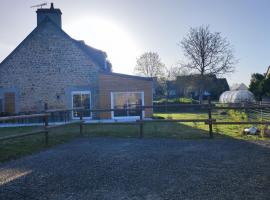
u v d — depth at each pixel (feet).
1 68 71.10
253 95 124.36
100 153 25.80
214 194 14.64
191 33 138.41
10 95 70.90
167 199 14.15
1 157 25.09
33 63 70.85
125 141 33.19
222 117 70.28
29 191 15.84
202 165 20.62
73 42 70.49
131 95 67.15
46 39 70.95
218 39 136.26
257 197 14.12
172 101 129.08
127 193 15.12
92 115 69.00
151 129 44.24
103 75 67.87
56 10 73.26
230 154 24.29
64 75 70.64
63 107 70.38
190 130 42.27
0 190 16.15
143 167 20.33
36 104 70.64
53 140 34.68
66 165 21.48
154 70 189.06
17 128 53.52
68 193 15.33
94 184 16.71
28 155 26.18
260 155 23.66
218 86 176.86
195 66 138.21
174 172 18.90
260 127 41.60
